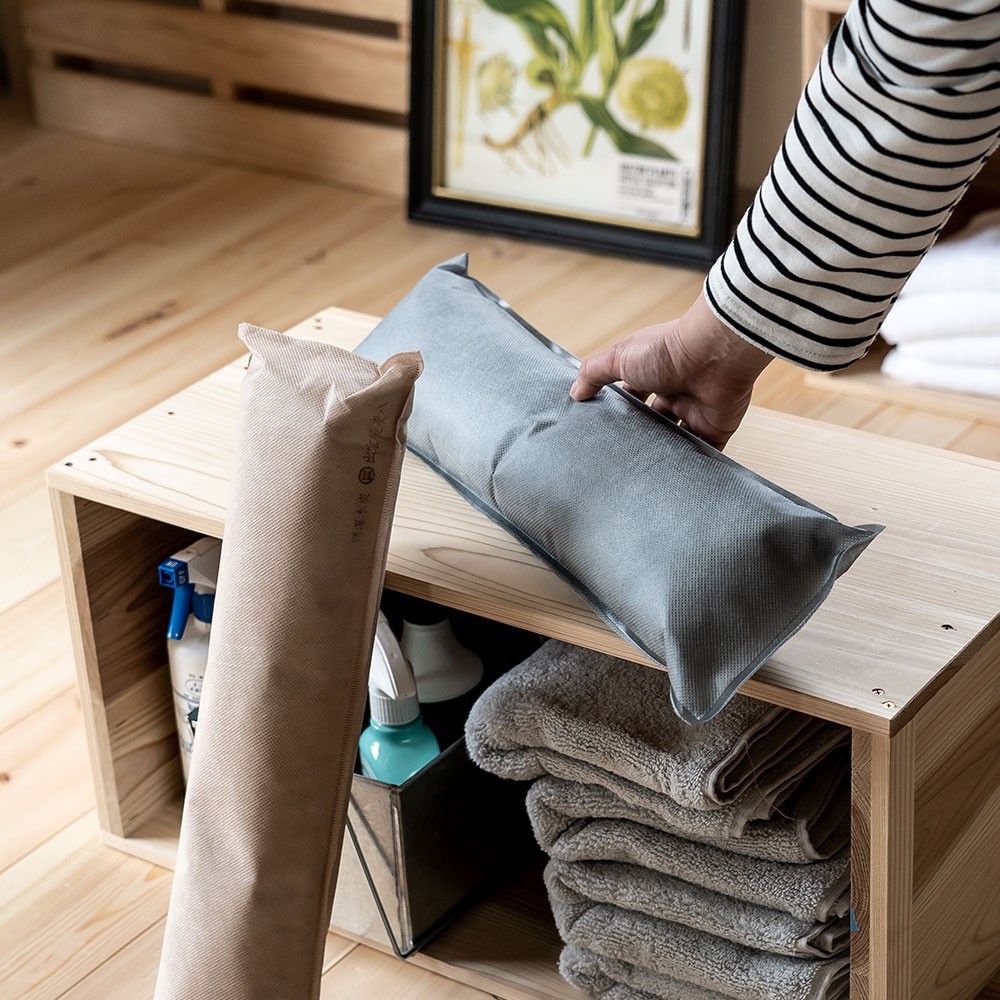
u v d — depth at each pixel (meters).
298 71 2.55
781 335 0.87
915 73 0.76
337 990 1.12
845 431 1.17
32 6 2.76
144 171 2.67
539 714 1.00
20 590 1.60
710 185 2.21
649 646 0.88
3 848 1.27
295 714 0.92
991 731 1.00
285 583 0.90
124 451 1.14
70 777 1.36
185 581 1.17
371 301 2.18
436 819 1.11
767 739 0.96
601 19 2.22
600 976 1.08
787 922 0.97
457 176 2.41
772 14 2.16
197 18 2.61
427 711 1.18
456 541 1.02
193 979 0.97
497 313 1.09
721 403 0.97
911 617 0.93
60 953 1.16
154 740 1.28
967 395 1.81
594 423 0.96
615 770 0.97
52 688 1.46
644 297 2.17
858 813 0.88
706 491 0.88
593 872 1.04
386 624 1.12
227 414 1.19
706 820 0.95
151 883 1.24
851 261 0.83
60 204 2.54
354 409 0.87
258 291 2.23
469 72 2.34
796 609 0.85
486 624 1.26
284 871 0.94
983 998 1.13
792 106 2.20
